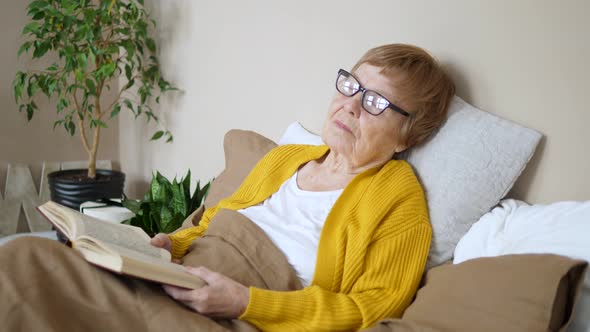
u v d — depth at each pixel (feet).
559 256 2.68
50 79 7.80
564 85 3.62
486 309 2.77
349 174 4.31
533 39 3.79
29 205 9.00
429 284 3.35
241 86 6.93
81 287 2.89
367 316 3.38
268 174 4.67
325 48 5.61
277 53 6.28
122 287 2.94
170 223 6.11
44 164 9.09
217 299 3.18
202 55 7.65
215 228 4.10
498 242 3.40
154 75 8.39
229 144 5.72
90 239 2.94
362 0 5.15
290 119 6.18
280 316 3.31
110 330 2.84
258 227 4.06
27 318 2.65
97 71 7.67
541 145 3.79
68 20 7.48
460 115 4.10
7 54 8.59
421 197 3.95
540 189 3.81
